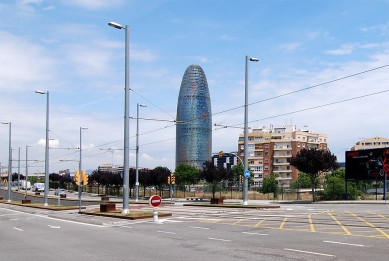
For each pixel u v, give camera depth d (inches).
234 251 482.9
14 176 7027.6
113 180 3538.4
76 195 3924.7
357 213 1003.9
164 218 1011.9
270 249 489.1
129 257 466.0
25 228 922.1
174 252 490.6
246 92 1419.8
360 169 1957.4
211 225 802.8
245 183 1396.4
